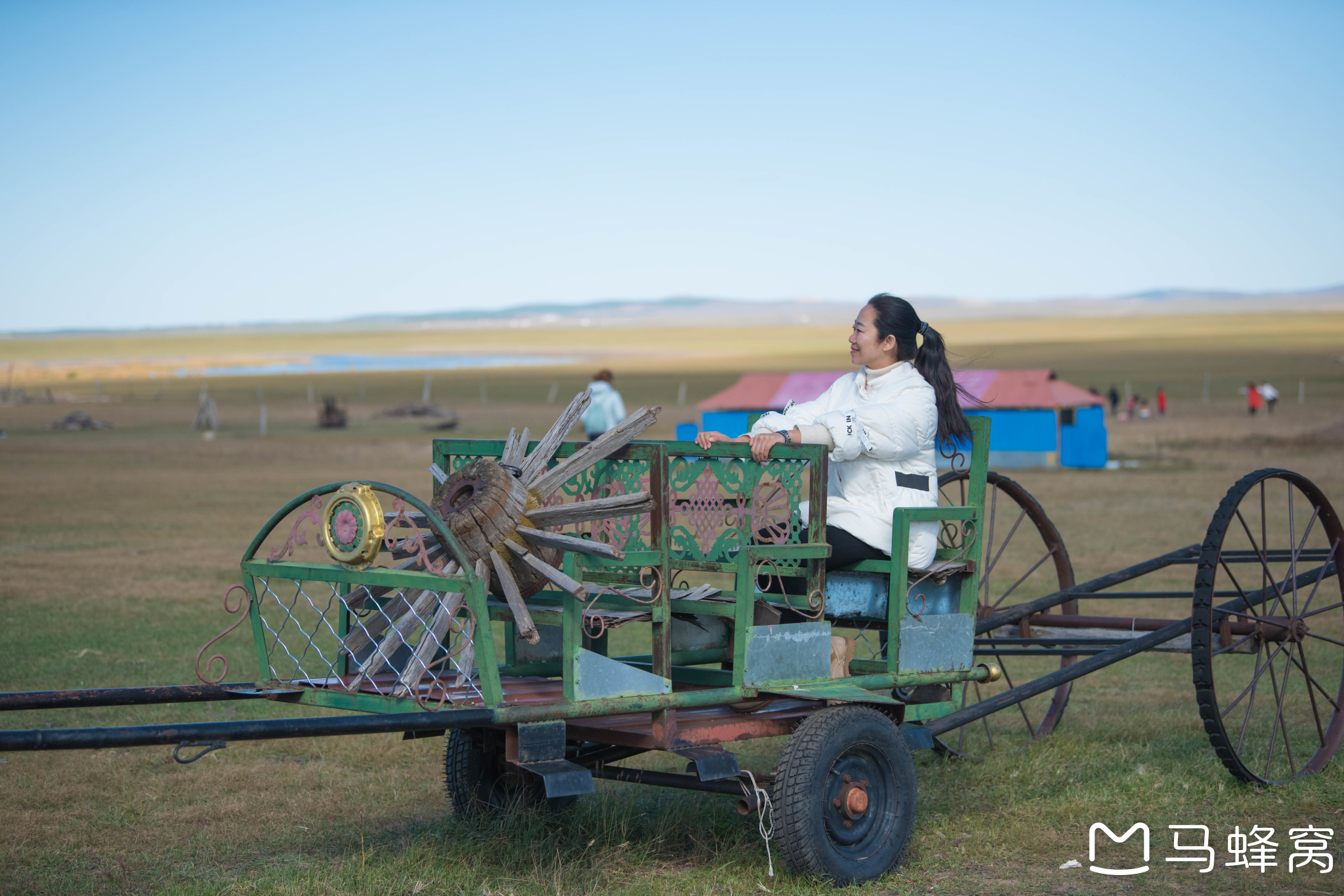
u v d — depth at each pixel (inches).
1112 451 1525.6
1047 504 933.8
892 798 214.1
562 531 211.6
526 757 183.2
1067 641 302.0
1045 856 223.5
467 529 191.6
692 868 214.8
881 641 237.9
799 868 200.8
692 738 202.7
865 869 206.4
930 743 228.2
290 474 1307.8
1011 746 305.3
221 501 1020.5
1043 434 1352.1
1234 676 388.8
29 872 216.8
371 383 5433.1
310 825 245.3
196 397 4146.2
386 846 229.3
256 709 340.2
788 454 209.8
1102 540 711.1
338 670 210.7
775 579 225.9
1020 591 528.4
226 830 240.8
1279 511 837.8
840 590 235.0
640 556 193.5
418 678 186.1
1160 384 3695.9
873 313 236.8
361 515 186.9
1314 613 281.3
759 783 207.9
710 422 1136.2
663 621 197.2
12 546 725.3
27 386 5152.6
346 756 299.3
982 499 240.5
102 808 255.8
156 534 790.5
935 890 205.6
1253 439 1598.2
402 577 186.1
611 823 233.3
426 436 2062.0
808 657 212.8
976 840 231.3
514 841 222.1
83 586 566.9
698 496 207.0
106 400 3863.2
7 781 274.8
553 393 4298.7
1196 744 298.0
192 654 409.4
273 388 4896.7
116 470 1376.7
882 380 235.0
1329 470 1189.1
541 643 235.0
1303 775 269.6
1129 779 267.3
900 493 229.6
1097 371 4557.1
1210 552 257.0
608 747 235.0
